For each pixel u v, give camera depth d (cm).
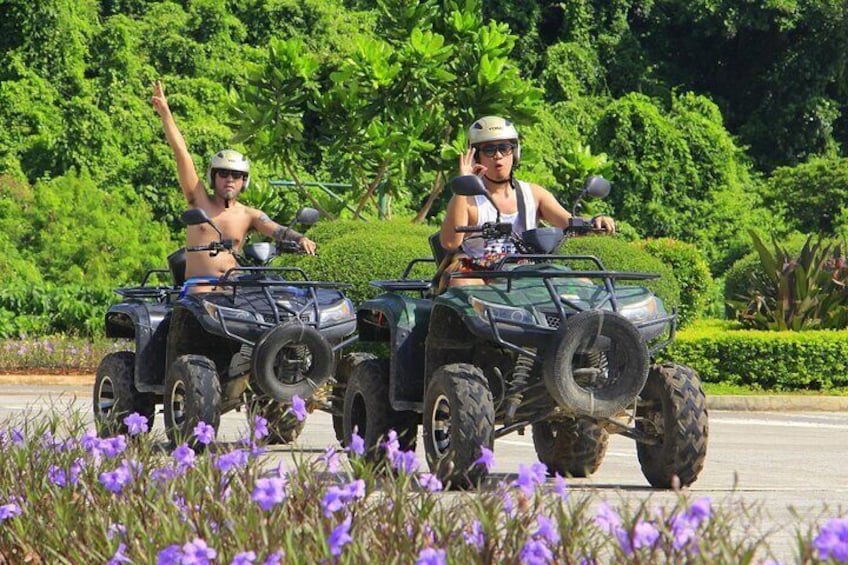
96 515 1189
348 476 1186
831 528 770
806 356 4709
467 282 2009
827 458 2661
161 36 11350
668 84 13812
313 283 2481
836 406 4500
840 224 11169
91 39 10969
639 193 11325
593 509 1591
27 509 1267
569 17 13375
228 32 11638
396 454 1248
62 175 9750
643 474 2194
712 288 9325
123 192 9656
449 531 1045
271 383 2409
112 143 9969
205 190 2653
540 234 1933
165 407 2469
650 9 14062
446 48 5619
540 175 6700
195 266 2600
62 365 5709
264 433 1402
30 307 6481
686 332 5038
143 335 2625
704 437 1930
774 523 1616
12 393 4800
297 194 9700
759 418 4044
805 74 13562
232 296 2486
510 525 1023
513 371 1992
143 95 10656
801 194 11469
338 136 5788
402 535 1034
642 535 920
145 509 1180
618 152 11369
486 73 5616
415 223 5519
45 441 1550
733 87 14125
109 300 6531
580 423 2178
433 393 1905
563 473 2214
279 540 1033
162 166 9838
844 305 5256
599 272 1872
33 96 10188
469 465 1825
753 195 12031
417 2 5866
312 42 11756
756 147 13612
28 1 10475
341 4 12825
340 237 4859
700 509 929
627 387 1847
